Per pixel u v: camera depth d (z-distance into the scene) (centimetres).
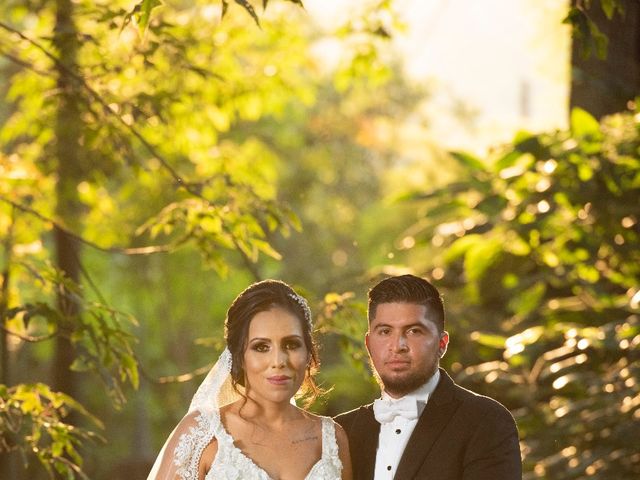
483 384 840
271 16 920
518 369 798
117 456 2223
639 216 823
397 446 441
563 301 831
